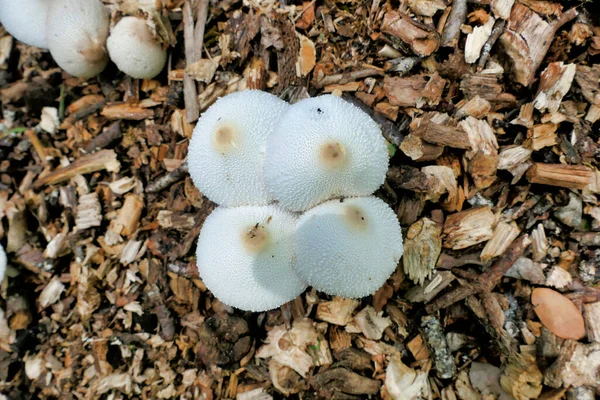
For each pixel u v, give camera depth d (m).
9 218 0.21
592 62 0.17
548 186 0.16
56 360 0.20
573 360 0.15
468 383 0.17
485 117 0.17
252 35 0.18
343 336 0.17
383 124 0.17
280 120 0.14
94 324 0.20
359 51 0.18
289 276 0.14
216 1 0.19
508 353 0.16
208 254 0.14
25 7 0.19
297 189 0.13
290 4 0.19
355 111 0.14
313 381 0.17
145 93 0.21
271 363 0.18
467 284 0.16
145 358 0.19
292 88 0.18
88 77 0.21
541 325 0.16
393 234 0.14
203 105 0.19
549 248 0.16
